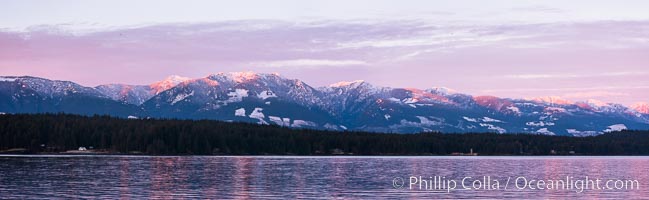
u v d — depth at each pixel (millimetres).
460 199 103625
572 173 165250
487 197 106500
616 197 107688
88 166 173625
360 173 158125
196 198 102750
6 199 99625
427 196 107312
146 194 106688
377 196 107125
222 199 101938
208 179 135125
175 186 119625
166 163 195375
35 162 191875
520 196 108375
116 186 118062
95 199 99938
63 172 149250
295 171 163625
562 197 107375
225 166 182125
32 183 121812
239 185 122812
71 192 108062
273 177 142375
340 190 115750
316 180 135750
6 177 134125
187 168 170125
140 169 163250
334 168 179125
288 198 104000
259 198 103750
